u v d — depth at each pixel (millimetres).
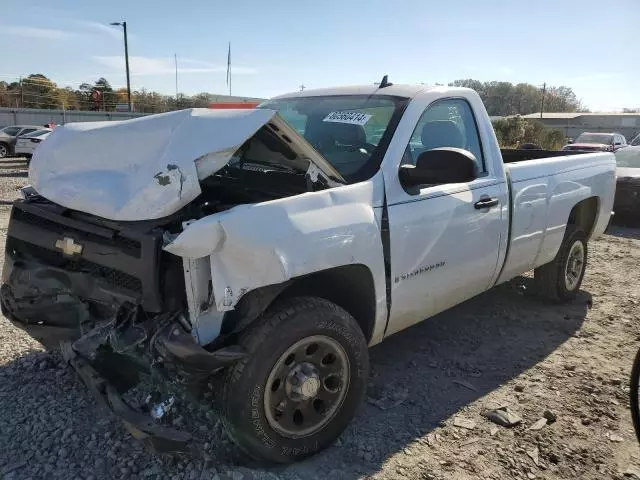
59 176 3193
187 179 2619
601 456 3174
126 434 3145
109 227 2877
